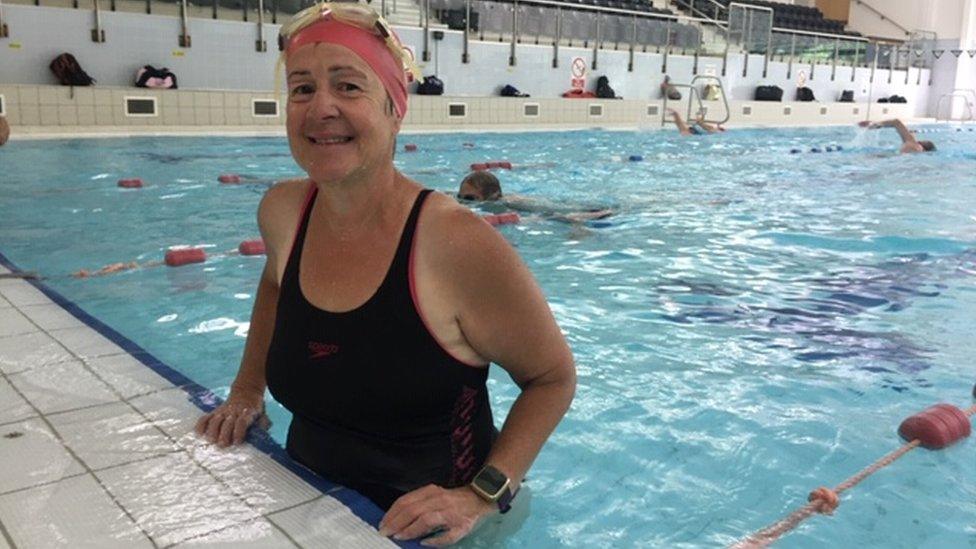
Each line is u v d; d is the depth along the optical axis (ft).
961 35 73.97
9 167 24.25
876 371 9.45
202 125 38.09
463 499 5.04
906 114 74.18
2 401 6.77
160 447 5.93
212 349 9.89
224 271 13.52
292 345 5.26
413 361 4.99
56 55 36.45
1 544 4.59
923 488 6.64
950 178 28.43
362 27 4.65
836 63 67.92
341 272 5.05
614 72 54.85
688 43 58.44
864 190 25.16
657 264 14.64
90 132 33.30
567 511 6.17
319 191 5.37
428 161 30.94
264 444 6.02
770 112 62.28
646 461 7.06
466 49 48.01
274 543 4.71
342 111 4.54
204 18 40.01
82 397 6.89
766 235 17.52
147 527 4.83
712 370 9.38
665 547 5.71
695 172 29.50
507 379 9.01
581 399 8.41
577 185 25.48
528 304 5.02
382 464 5.35
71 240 15.49
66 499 5.13
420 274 4.87
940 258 15.53
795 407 8.32
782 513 6.23
